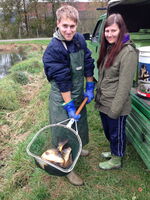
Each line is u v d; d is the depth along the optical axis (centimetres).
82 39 234
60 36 216
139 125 247
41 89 611
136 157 296
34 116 448
